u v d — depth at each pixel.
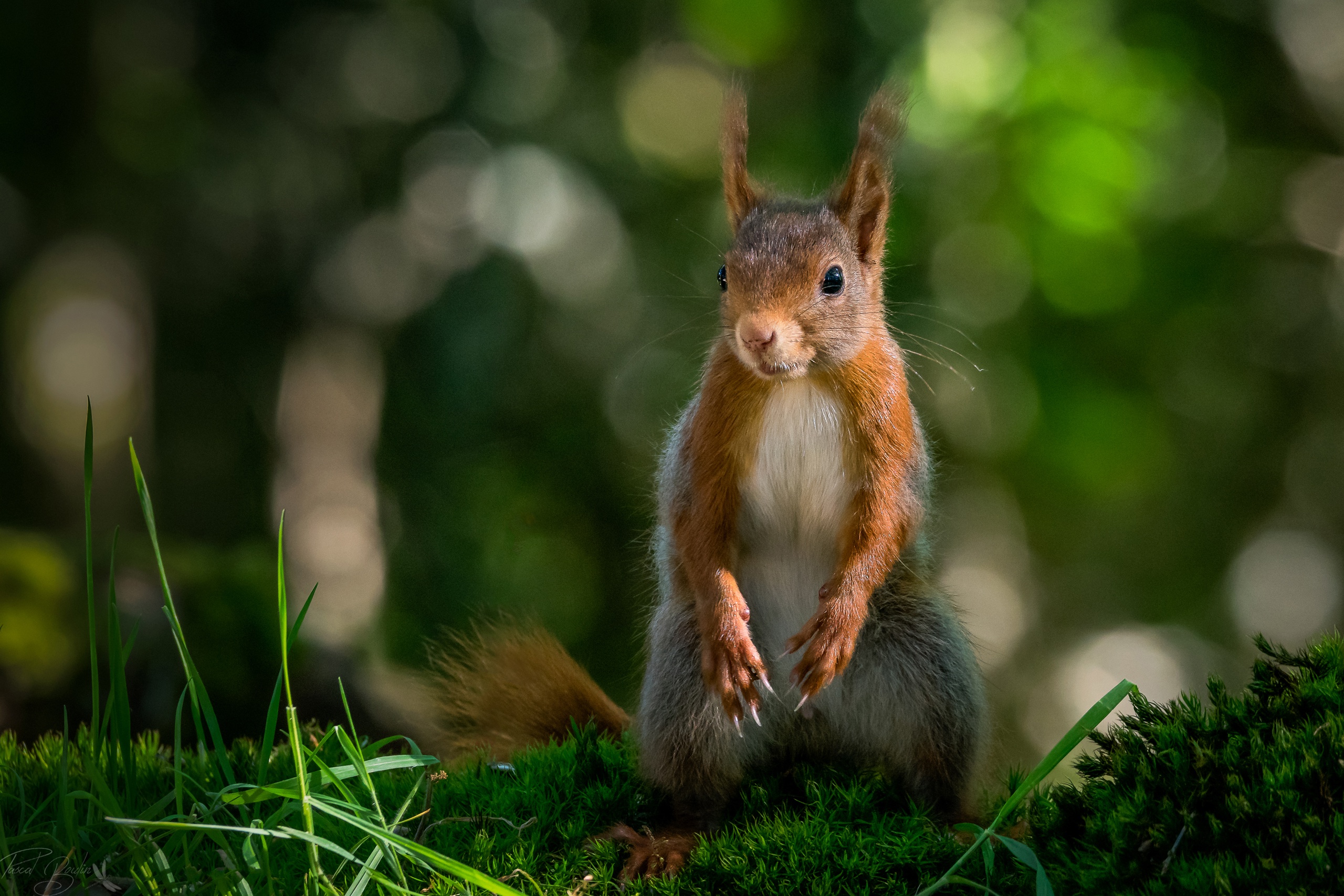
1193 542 17.19
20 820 5.30
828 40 14.55
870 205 6.16
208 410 15.41
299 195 14.53
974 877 4.76
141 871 4.61
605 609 14.74
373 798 4.79
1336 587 17.30
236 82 14.30
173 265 14.84
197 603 9.09
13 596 8.59
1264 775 4.27
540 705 7.00
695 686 5.74
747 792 5.71
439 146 14.30
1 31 13.95
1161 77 14.21
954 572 16.48
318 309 14.70
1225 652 17.69
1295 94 15.81
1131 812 4.41
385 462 14.77
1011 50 13.97
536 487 14.68
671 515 6.01
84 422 14.70
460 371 13.99
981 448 15.02
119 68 14.11
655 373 14.77
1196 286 15.12
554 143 14.51
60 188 14.52
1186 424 16.38
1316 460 16.91
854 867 4.82
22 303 14.64
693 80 15.92
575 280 14.57
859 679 5.96
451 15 14.22
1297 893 3.98
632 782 5.80
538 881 4.99
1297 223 15.88
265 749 4.94
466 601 14.12
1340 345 16.28
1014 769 5.90
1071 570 17.20
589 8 14.88
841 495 5.85
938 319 14.16
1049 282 14.05
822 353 5.62
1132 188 13.67
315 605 13.41
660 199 15.12
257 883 4.69
